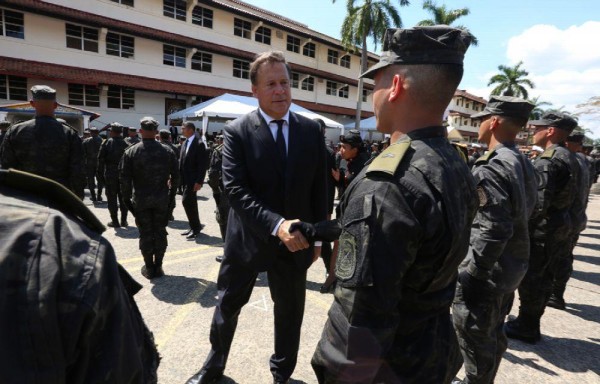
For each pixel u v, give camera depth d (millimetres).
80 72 16516
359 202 953
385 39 1112
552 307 3795
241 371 2383
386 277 889
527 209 1952
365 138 24625
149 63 18906
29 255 549
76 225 651
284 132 2004
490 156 1933
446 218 927
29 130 3518
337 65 29375
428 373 1023
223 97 14867
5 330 507
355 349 908
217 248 5090
